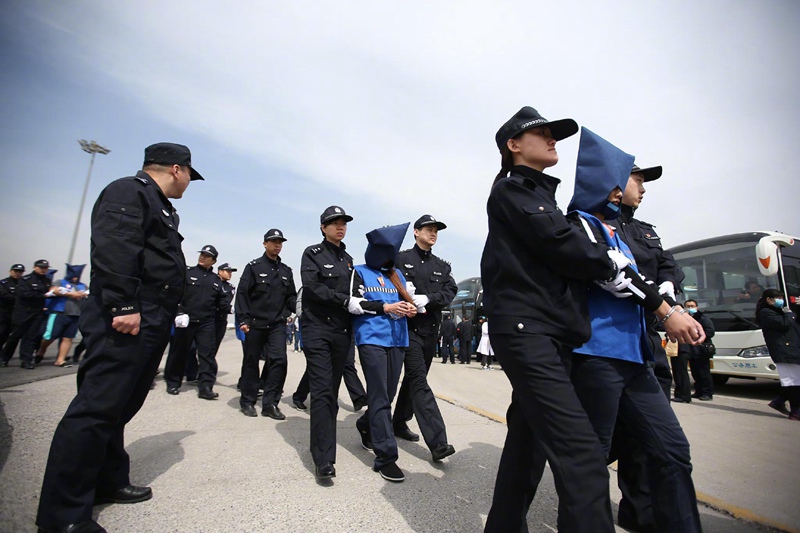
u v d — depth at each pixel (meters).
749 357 8.13
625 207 2.98
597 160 2.14
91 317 2.27
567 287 1.82
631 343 2.00
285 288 5.28
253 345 5.12
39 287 8.13
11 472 2.73
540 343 1.75
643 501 2.46
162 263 2.50
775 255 8.19
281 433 4.21
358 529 2.31
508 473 1.94
